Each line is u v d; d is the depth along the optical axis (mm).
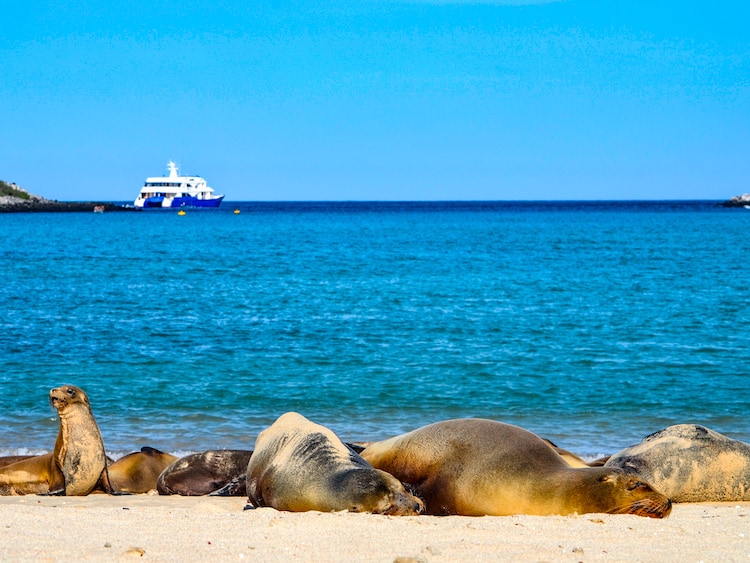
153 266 92562
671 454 17078
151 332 45406
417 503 14477
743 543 11578
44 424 26922
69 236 157750
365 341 42812
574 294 65188
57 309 54875
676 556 10734
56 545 11023
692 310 55312
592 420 27812
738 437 25844
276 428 17250
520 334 45281
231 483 19062
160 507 15961
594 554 10797
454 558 10500
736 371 35469
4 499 18000
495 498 14969
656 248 122438
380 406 29594
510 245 132500
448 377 34219
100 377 33812
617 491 14086
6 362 36781
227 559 10352
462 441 16109
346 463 15211
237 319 50750
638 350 40469
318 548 11016
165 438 25375
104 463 19406
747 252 112750
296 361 37406
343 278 78750
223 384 32719
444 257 107250
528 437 15812
